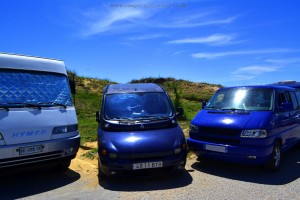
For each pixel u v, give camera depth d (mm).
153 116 7062
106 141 6320
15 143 5914
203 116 7539
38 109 6449
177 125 7066
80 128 12023
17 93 6414
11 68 6543
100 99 19000
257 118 6758
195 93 24266
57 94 7012
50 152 6332
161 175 6434
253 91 7820
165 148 6148
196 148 7188
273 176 6688
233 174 6844
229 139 6715
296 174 6832
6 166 5828
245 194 5609
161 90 7809
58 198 5566
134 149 6066
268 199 5363
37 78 6848
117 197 5547
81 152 8914
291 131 7934
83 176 6863
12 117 6023
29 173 7133
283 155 8664
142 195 5613
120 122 6719
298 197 5445
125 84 8266
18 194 5812
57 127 6488
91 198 5531
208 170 7152
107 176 6672
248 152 6457
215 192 5723
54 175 6969
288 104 7422
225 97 8055
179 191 5793
